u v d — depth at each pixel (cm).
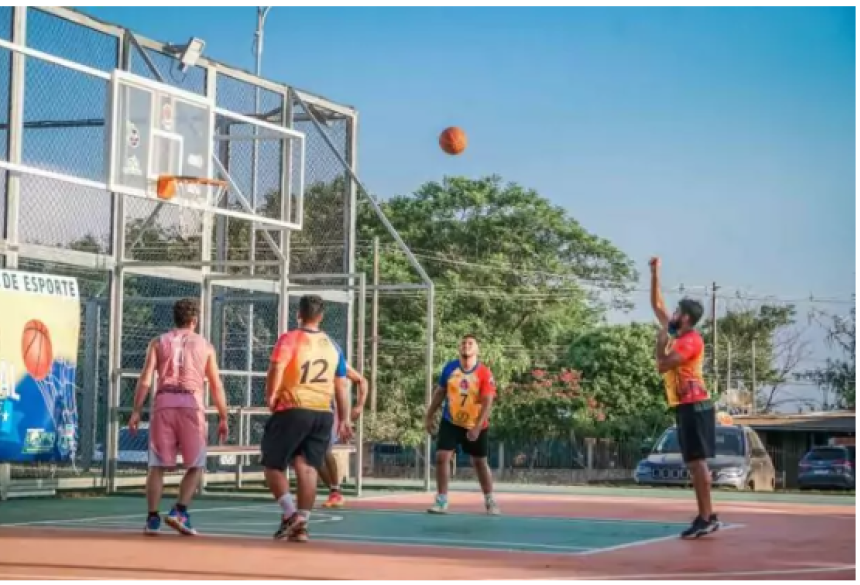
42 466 1520
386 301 5091
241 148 1797
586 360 4947
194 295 1789
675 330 1073
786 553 937
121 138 1359
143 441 1653
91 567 760
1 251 1422
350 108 1903
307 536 964
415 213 5638
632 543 1002
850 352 6669
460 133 1484
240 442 1750
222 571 752
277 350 959
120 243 1586
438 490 1302
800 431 5172
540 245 5841
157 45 1638
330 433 979
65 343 1452
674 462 2525
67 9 1511
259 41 2070
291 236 1880
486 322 5491
